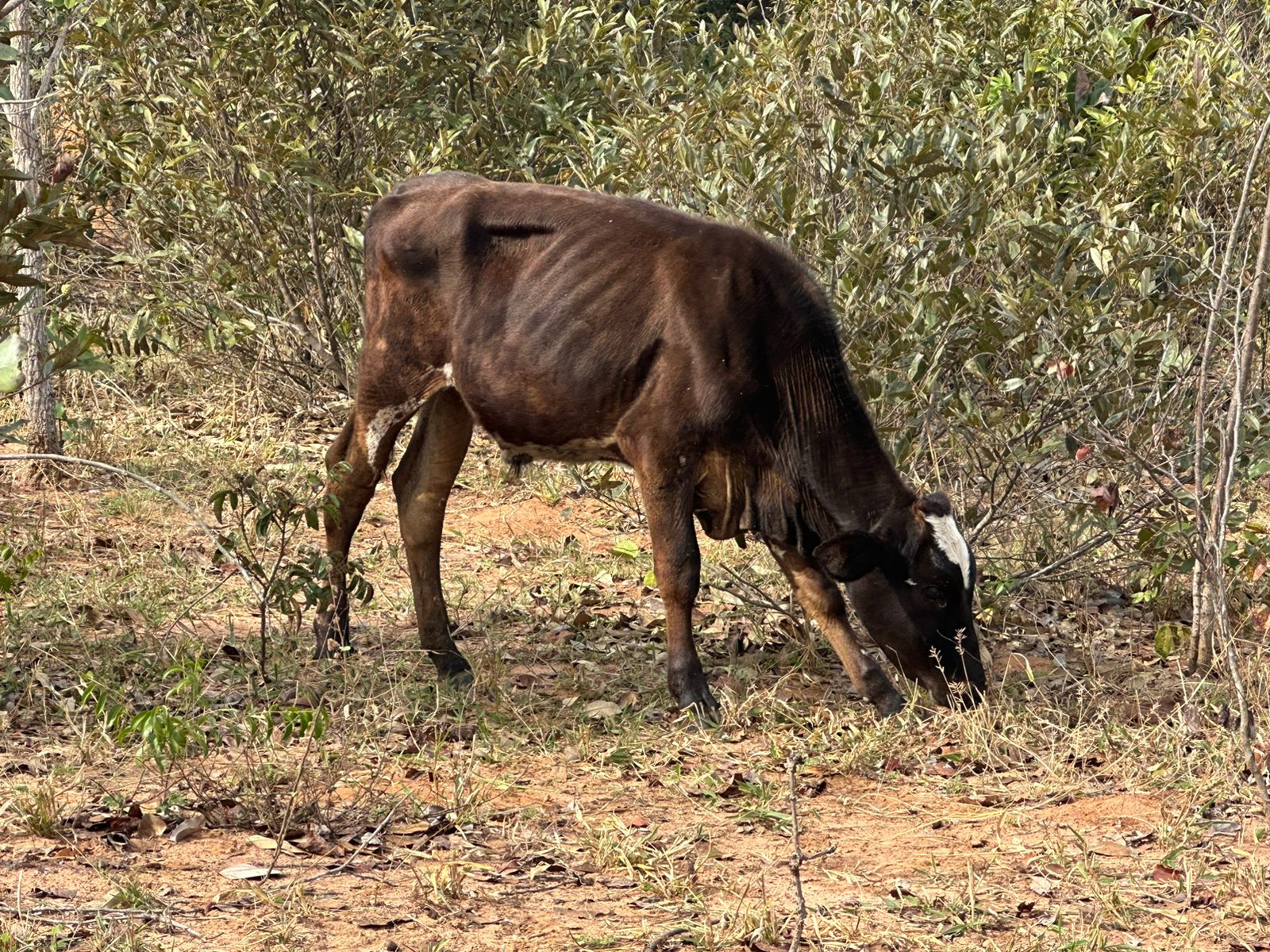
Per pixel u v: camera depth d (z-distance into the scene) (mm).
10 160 11336
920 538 7621
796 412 7676
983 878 5883
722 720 7652
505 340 7973
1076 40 13984
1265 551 8234
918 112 11656
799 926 5062
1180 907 5609
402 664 8195
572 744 7344
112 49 13656
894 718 7664
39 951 4902
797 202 10094
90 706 7289
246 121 13727
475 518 12023
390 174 13656
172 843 5961
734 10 21562
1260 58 12031
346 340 14391
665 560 7746
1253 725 7434
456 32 15188
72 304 14828
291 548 10570
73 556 10211
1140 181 11453
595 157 11570
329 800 6359
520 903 5535
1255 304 6773
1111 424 9328
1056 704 7969
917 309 9172
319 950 5051
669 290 7637
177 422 13867
